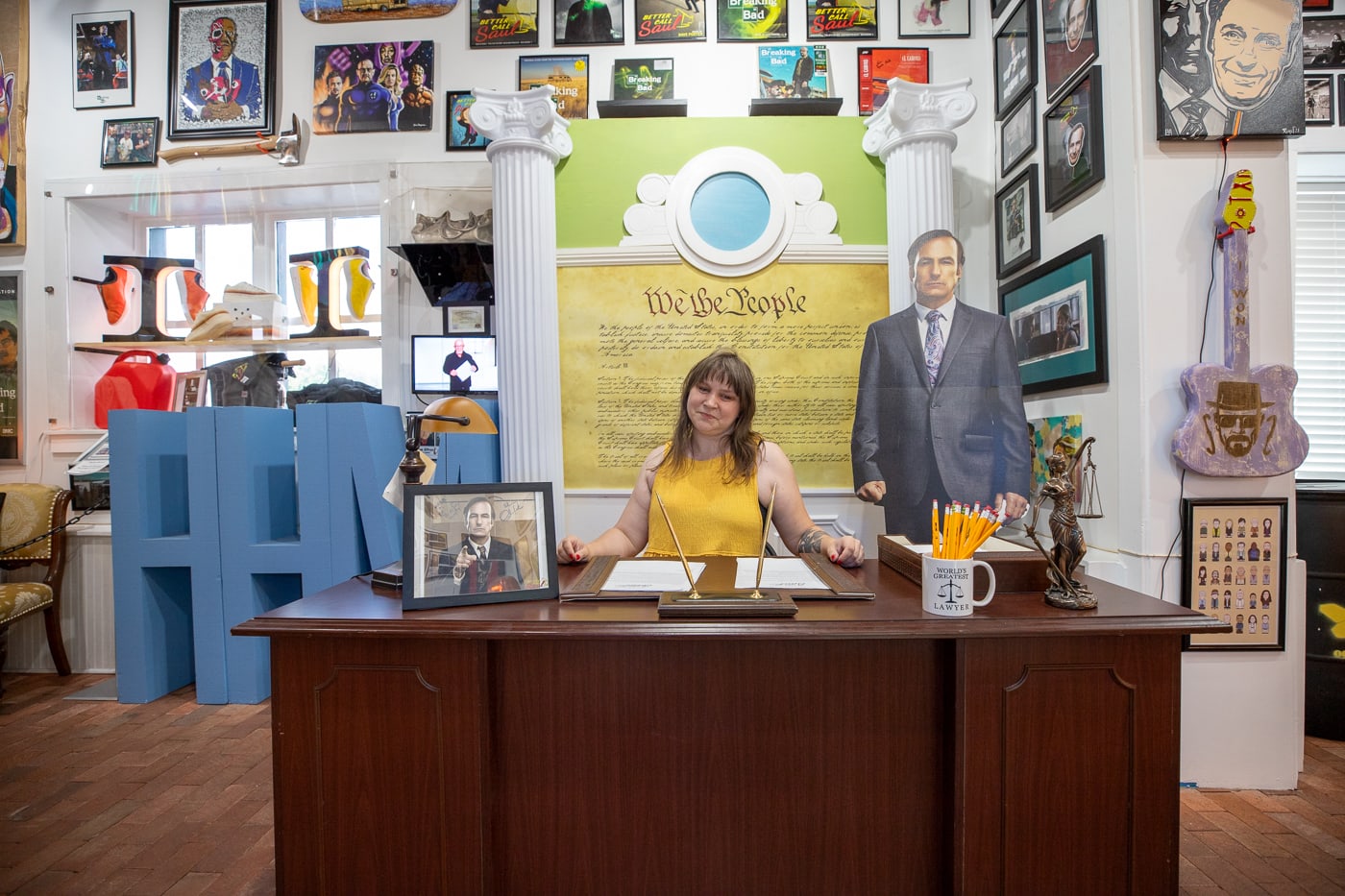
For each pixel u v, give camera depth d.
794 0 3.15
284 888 1.36
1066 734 1.32
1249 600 2.18
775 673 1.43
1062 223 2.59
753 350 2.84
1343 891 1.66
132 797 2.12
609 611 1.36
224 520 2.85
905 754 1.44
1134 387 2.21
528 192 2.76
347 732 1.34
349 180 3.21
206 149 3.26
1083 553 1.39
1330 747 2.52
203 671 2.87
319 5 3.24
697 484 2.03
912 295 2.70
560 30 3.16
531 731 1.44
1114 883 1.32
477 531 1.45
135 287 3.46
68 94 3.38
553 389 2.81
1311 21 2.93
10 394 3.41
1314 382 3.11
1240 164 2.18
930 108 2.65
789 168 2.86
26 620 3.34
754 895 1.45
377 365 3.41
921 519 2.59
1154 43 2.16
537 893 1.45
